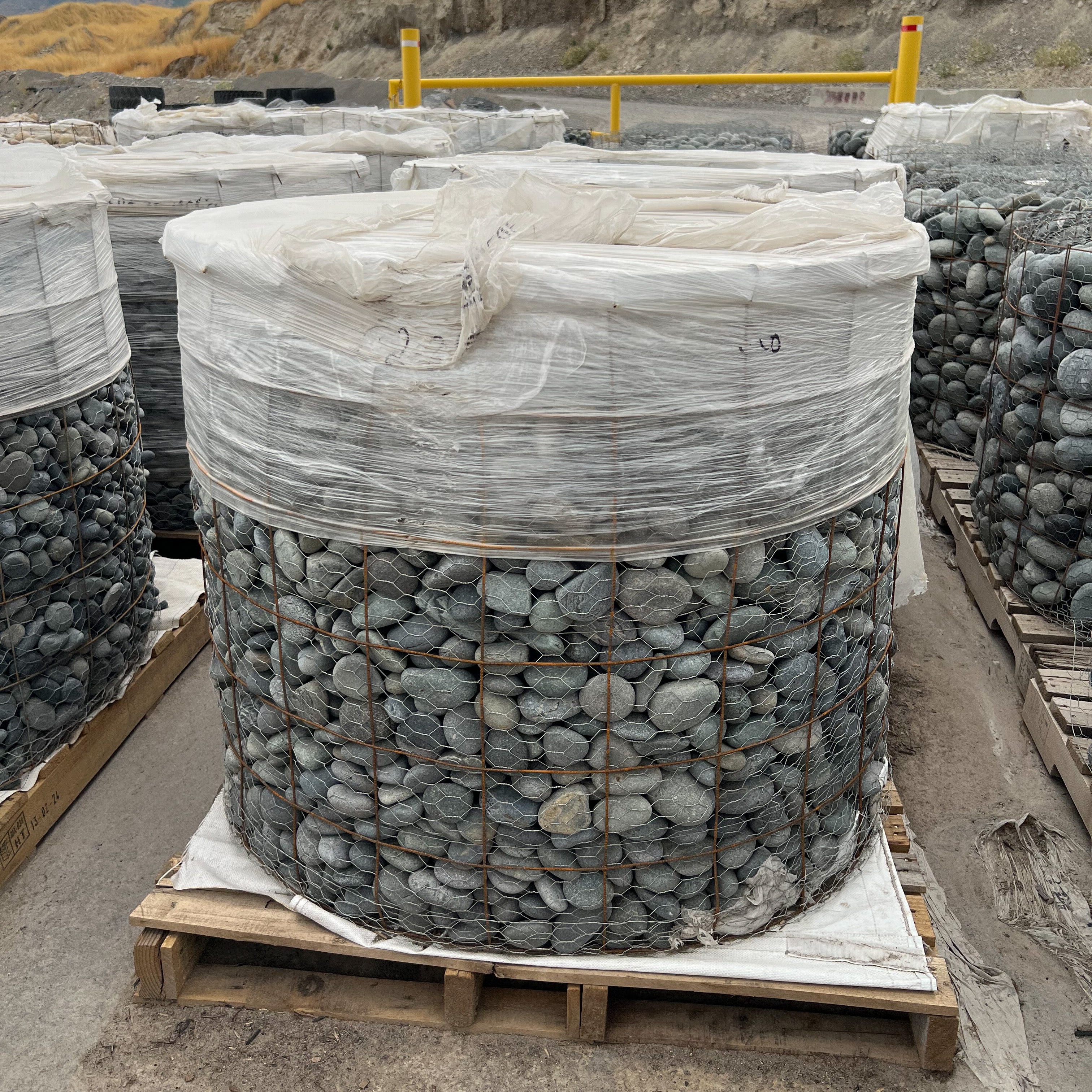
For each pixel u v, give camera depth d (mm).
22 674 2430
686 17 19281
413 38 7102
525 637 1615
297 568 1716
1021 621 3188
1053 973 2197
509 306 1430
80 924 2281
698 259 1522
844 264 1522
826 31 18250
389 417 1529
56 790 2572
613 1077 1893
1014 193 4074
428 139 4605
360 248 1595
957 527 3918
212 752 2885
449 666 1669
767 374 1522
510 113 6051
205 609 2256
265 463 1674
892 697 3189
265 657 1884
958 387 4258
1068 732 2742
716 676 1687
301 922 2008
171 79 21891
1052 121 5738
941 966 1902
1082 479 2967
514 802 1731
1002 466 3373
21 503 2326
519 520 1536
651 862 1808
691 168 3338
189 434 1963
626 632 1609
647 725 1667
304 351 1552
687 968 1873
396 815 1806
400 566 1624
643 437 1498
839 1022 2002
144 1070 1922
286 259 1520
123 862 2475
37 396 2322
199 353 1739
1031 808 2719
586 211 1736
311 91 10328
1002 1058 1966
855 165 3654
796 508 1637
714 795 1766
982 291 4027
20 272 2221
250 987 2070
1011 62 16828
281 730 1940
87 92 21547
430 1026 1989
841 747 1956
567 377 1453
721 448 1535
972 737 3012
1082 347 2906
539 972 1891
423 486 1553
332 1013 2014
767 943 1937
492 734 1686
